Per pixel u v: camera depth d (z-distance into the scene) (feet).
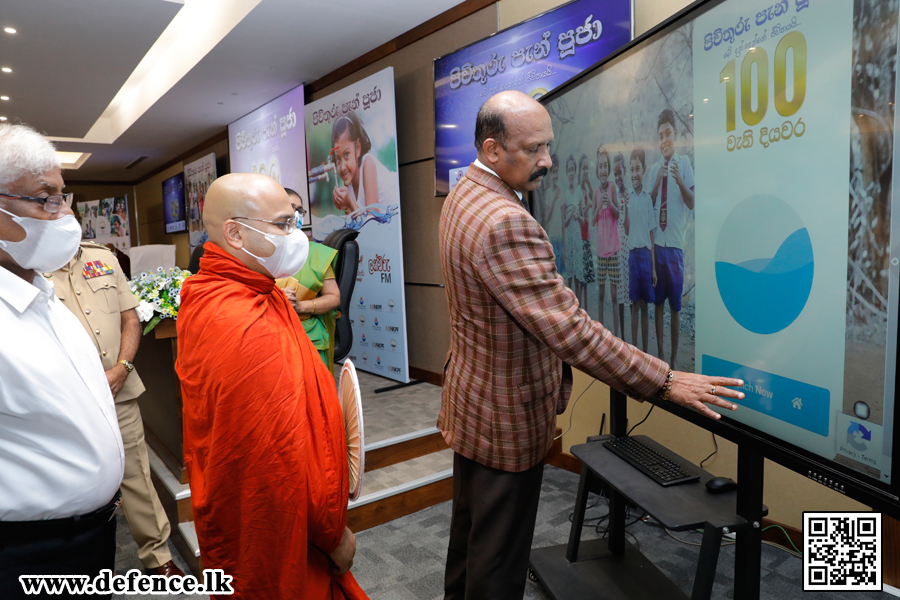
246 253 3.69
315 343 8.33
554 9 9.02
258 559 3.52
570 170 6.80
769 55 3.70
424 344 13.52
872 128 2.99
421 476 8.82
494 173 4.56
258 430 3.44
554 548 6.93
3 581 3.13
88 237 34.04
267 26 12.72
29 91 18.26
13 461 3.12
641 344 5.50
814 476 3.49
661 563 6.91
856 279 3.14
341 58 14.88
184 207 29.22
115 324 6.32
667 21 4.76
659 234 5.08
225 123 22.70
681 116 4.66
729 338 4.25
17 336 3.08
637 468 5.45
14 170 3.03
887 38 2.88
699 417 4.72
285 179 18.37
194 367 3.63
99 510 3.53
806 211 3.47
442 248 4.75
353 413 4.25
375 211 13.52
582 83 6.37
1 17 12.49
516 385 4.55
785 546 7.06
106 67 16.08
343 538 4.14
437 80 11.68
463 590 5.33
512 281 4.11
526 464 4.65
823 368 3.41
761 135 3.81
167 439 8.55
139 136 25.29
